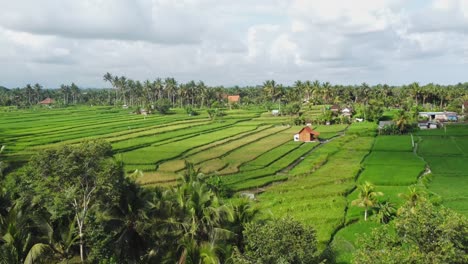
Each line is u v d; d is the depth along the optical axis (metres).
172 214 34.50
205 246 30.42
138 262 35.06
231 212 32.97
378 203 53.31
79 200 33.41
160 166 81.56
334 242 31.23
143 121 167.50
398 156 96.19
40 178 31.48
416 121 158.00
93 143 32.75
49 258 32.88
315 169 83.69
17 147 97.25
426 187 66.75
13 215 31.53
